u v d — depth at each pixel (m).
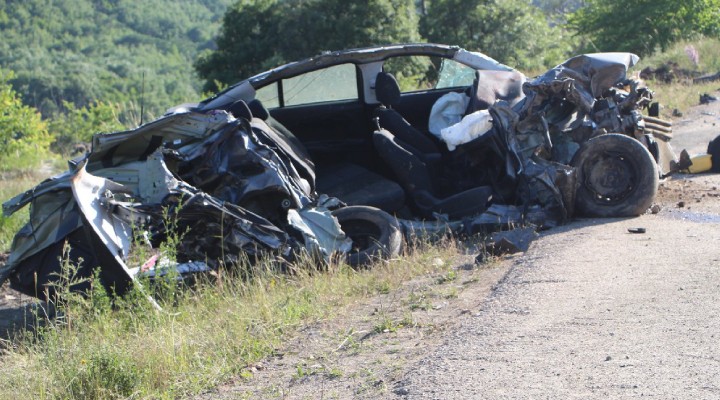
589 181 8.28
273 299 6.68
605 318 5.22
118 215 7.12
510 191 8.70
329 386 4.84
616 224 7.91
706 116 16.36
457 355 4.90
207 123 7.82
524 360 4.68
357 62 9.66
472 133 8.53
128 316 6.49
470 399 4.24
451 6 40.94
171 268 6.97
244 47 40.47
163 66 167.38
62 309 6.64
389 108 9.66
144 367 5.49
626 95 8.87
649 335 4.84
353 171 9.48
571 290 5.91
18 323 7.75
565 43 43.16
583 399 4.07
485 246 7.43
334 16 38.25
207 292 6.94
